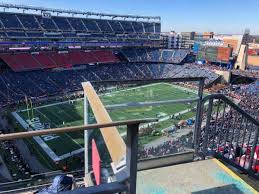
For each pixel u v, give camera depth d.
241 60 93.31
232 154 8.49
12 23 77.75
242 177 6.88
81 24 92.44
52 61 77.56
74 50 85.44
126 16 103.81
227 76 83.38
